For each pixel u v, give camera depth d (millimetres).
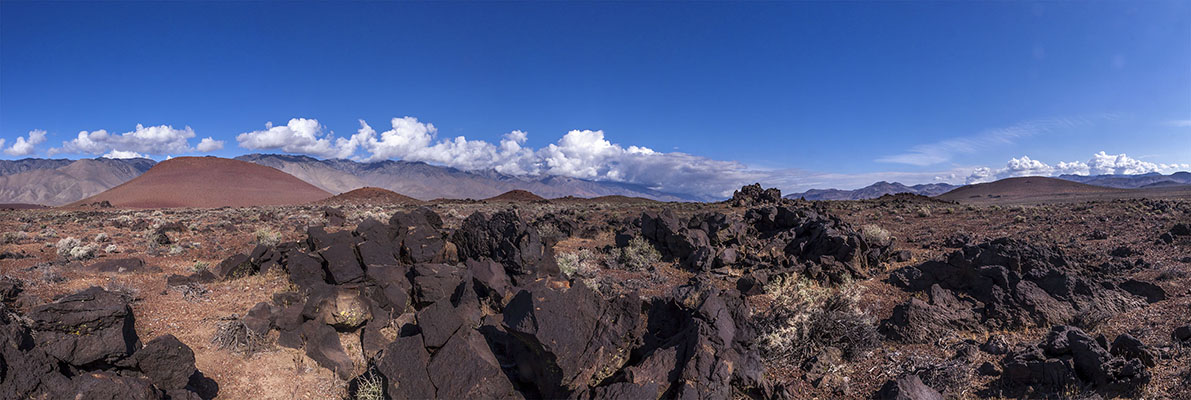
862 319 11008
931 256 21094
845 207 53781
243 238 27328
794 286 13453
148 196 125125
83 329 8242
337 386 9438
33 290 12914
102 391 6883
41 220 40656
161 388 8117
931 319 11250
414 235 18484
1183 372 8195
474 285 13477
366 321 11695
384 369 8289
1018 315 11508
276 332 11133
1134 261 17469
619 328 9031
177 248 21719
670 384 7840
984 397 8398
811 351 10500
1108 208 40125
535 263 15797
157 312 12047
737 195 62312
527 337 8102
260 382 9430
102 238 25203
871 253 18859
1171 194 91375
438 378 8070
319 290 11750
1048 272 12945
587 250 22734
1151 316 11352
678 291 11156
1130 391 7840
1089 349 8453
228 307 12914
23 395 6527
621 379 7887
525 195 116750
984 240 23922
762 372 8633
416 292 13328
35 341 7652
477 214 18750
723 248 20641
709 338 8797
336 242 17141
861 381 9258
